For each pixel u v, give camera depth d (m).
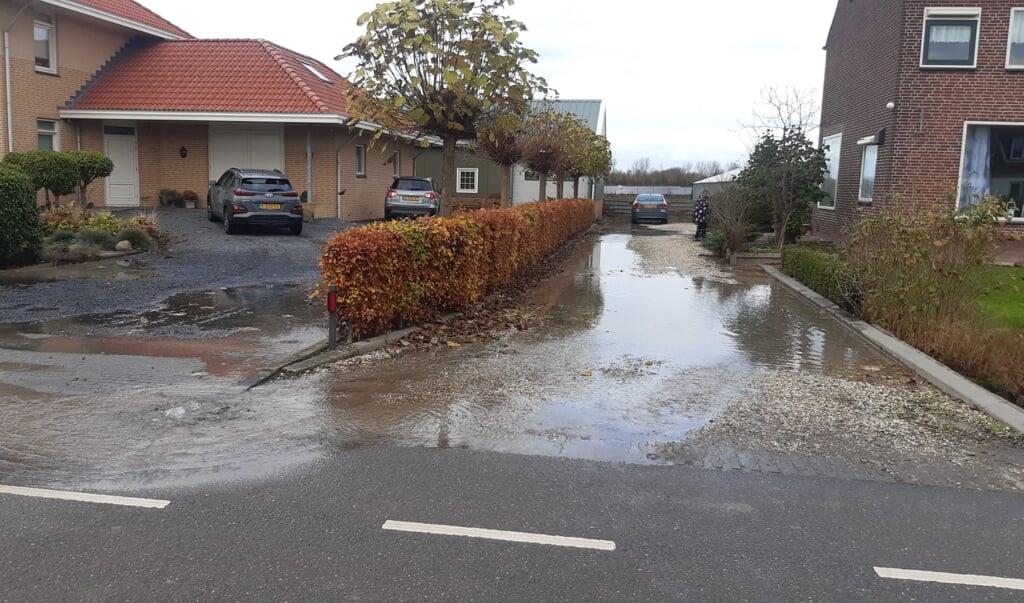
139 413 5.87
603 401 6.51
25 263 13.48
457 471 4.88
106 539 3.87
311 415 5.93
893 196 13.90
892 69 16.91
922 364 7.73
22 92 20.22
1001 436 5.82
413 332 8.97
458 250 9.96
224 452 5.13
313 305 10.62
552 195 41.47
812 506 4.48
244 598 3.36
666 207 35.84
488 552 3.81
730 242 18.61
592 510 4.34
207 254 15.66
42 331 8.64
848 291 10.80
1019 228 16.72
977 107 16.45
